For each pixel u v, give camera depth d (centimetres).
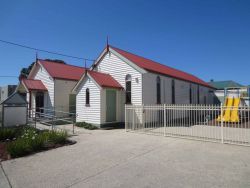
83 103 1761
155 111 1780
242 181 566
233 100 2058
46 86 2223
